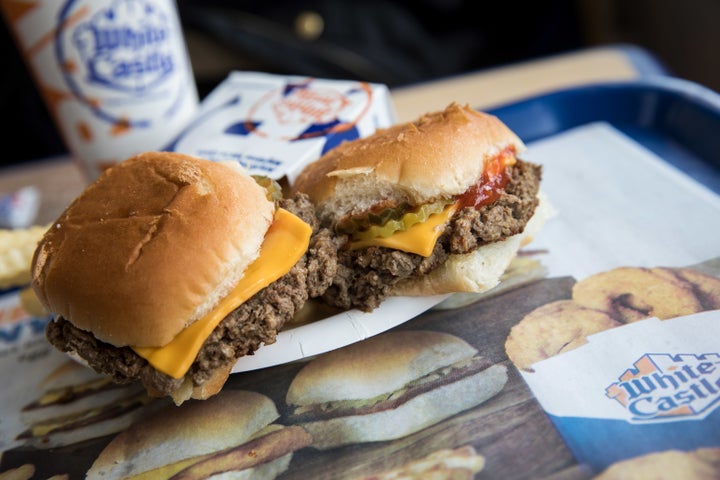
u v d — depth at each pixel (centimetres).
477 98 32
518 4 47
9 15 25
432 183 19
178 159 20
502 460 16
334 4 45
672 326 18
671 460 15
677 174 25
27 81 41
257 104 26
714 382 17
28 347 23
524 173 21
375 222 20
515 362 19
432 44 46
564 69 34
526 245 23
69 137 27
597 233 23
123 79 26
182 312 17
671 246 21
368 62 44
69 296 17
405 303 20
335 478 16
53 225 19
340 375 19
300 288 18
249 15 45
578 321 19
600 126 29
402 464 16
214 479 17
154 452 18
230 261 17
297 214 20
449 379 18
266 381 20
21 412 20
